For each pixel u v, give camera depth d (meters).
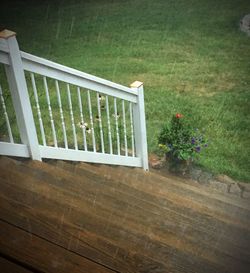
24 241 2.51
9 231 2.58
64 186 3.38
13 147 3.49
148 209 3.49
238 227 3.60
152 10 10.39
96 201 3.34
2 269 2.27
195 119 6.62
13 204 2.88
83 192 3.40
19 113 3.42
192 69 8.02
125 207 3.40
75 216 2.92
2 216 2.71
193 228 3.38
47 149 3.76
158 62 8.30
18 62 3.18
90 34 9.44
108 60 8.41
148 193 3.88
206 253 3.02
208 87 7.48
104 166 4.33
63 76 3.52
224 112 6.79
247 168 5.65
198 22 9.69
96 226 2.88
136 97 4.37
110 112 6.62
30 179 3.29
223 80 7.68
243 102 7.04
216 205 4.41
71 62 8.32
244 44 8.77
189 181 5.37
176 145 5.33
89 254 2.53
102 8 10.65
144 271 2.53
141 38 9.18
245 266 2.96
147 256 2.70
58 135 5.90
